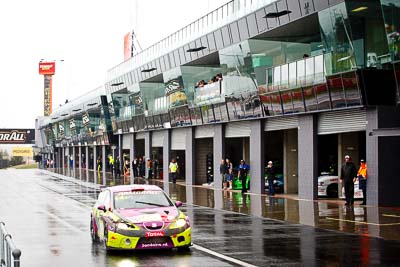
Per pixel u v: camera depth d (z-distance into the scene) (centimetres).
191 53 3894
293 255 1316
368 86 2367
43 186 4544
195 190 3644
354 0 2347
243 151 3800
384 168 2356
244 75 3266
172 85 4350
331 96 2570
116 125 6125
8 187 4409
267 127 3231
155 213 1381
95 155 7650
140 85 5106
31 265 1218
